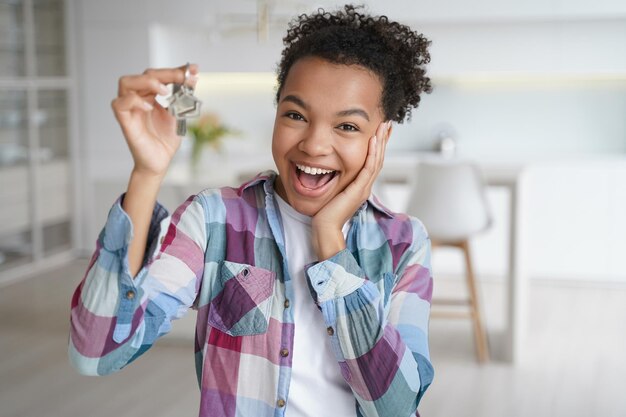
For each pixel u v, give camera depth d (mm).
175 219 1266
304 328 1255
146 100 1051
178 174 5445
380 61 1204
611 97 6285
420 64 1342
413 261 1320
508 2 5727
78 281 5902
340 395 1259
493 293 5688
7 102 5965
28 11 6117
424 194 4270
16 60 6039
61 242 6520
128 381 3902
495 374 4090
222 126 5441
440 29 5941
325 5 4840
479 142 6523
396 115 1296
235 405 1234
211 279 1265
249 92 6707
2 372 4020
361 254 1293
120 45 6383
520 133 6461
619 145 6309
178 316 1208
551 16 5684
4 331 4691
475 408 3633
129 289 1052
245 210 1296
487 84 6461
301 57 1199
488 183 4250
